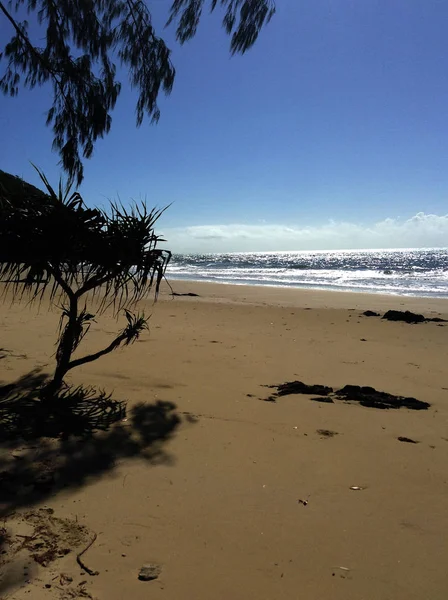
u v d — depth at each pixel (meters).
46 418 4.11
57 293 14.45
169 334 8.80
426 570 2.31
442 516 2.82
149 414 4.36
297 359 7.16
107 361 6.30
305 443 3.88
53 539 2.45
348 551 2.45
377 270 48.66
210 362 6.60
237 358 6.97
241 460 3.50
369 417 4.60
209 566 2.29
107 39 6.64
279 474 3.30
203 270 48.78
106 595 2.07
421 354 7.91
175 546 2.44
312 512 2.82
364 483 3.22
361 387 5.55
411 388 5.82
